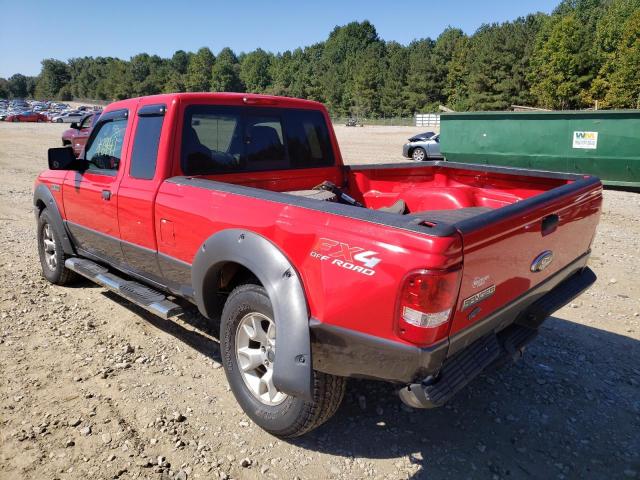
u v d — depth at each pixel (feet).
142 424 10.75
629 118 36.99
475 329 8.63
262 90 488.02
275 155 14.60
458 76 288.10
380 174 16.51
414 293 7.72
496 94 252.42
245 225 10.13
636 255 22.93
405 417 11.24
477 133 44.65
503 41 247.09
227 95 13.46
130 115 13.71
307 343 8.95
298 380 8.90
